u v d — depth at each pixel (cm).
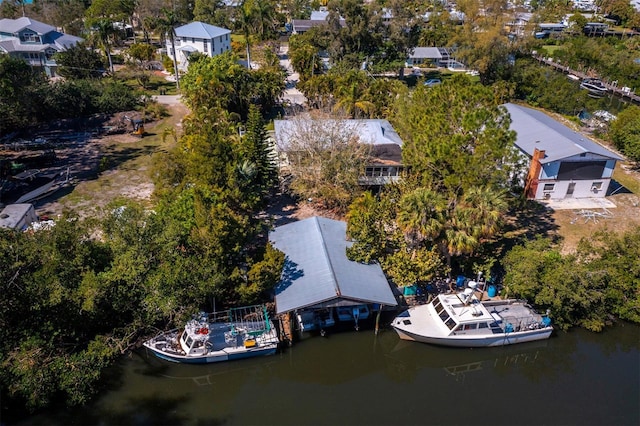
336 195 4000
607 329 3114
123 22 10544
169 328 2916
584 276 2992
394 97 5588
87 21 9038
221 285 2872
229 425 2462
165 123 6275
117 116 6144
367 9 8544
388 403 2641
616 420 2495
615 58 8738
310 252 3234
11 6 10525
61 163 5019
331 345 2952
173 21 7606
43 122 5994
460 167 3231
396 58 8550
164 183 3747
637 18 13138
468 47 8250
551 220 4153
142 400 2578
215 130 4334
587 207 4384
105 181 4634
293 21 11569
